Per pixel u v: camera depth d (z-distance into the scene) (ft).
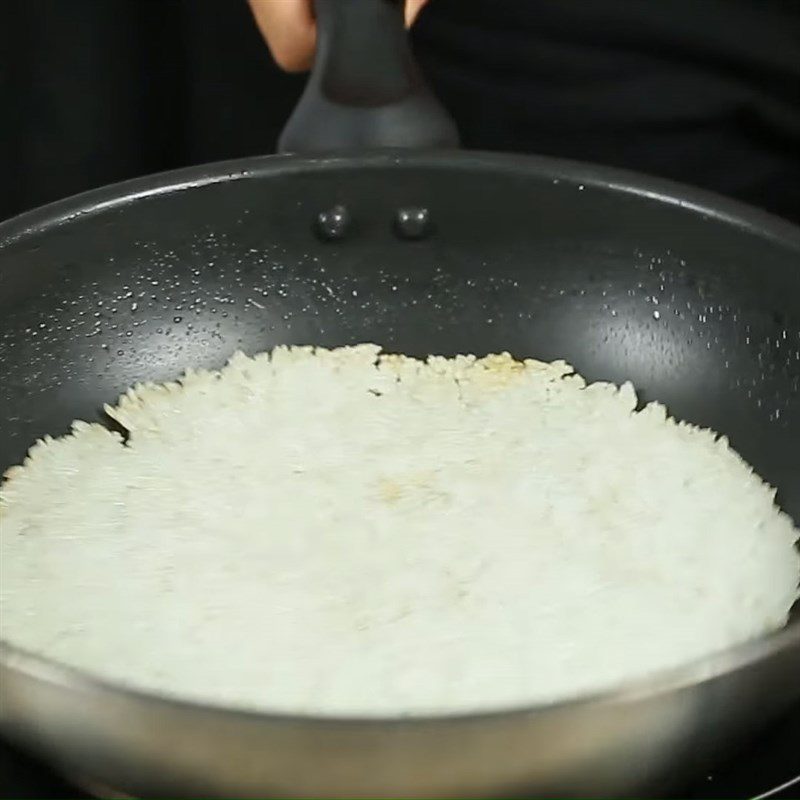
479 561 2.12
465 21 2.74
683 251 2.32
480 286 2.41
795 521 2.19
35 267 2.26
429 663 2.00
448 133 2.37
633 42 2.69
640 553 2.14
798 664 1.82
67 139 2.89
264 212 2.36
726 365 2.31
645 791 1.86
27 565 2.11
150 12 2.82
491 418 2.31
